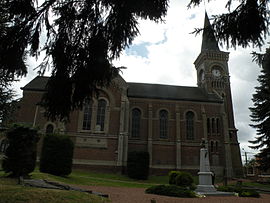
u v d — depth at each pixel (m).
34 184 12.36
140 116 40.69
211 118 42.34
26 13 5.25
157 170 37.56
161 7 5.26
